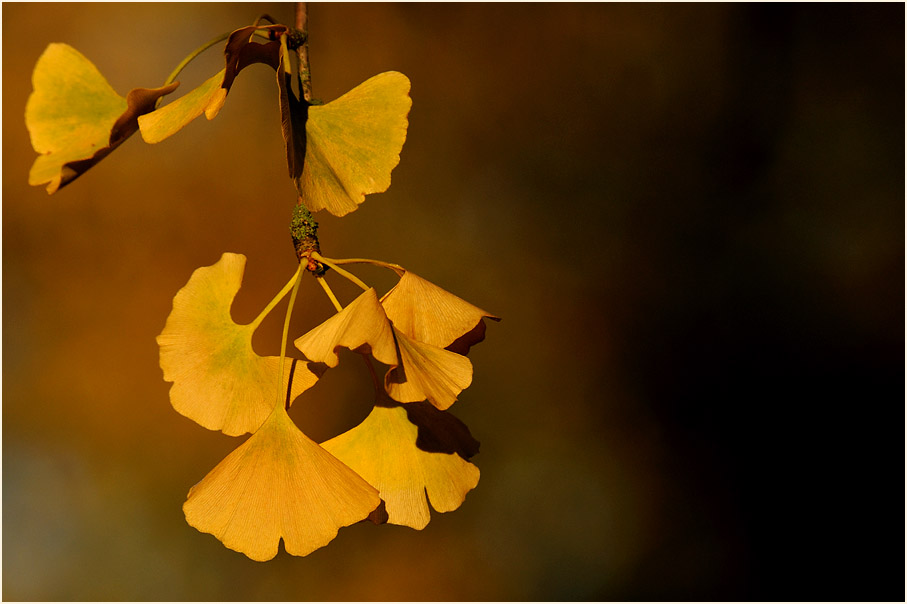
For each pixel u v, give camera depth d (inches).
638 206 132.3
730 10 131.1
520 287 129.7
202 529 39.3
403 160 125.3
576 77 131.2
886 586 123.2
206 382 39.6
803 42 132.1
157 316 118.8
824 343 129.5
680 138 132.7
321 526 39.3
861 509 126.0
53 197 115.3
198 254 118.6
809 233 131.1
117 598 113.2
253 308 115.0
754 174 132.6
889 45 129.6
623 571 127.3
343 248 120.0
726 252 132.5
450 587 121.5
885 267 127.6
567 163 131.0
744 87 132.6
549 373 130.6
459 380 39.5
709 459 131.1
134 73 112.9
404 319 40.5
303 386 39.9
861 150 130.0
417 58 126.6
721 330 132.1
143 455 117.7
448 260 125.3
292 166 40.0
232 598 115.8
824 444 128.1
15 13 111.0
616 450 131.9
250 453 39.5
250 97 119.6
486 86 129.2
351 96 40.7
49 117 39.7
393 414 40.6
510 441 129.1
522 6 129.6
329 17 123.1
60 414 117.0
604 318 132.0
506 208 129.7
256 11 119.2
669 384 132.2
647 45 131.7
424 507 40.3
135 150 117.1
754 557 127.3
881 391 127.3
